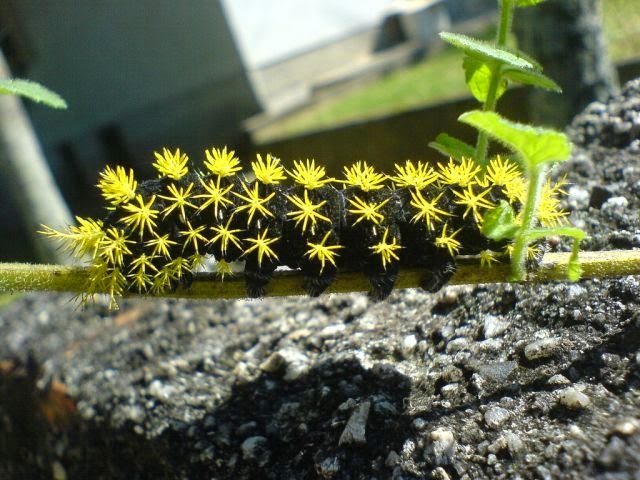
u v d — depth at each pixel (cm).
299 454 8
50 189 23
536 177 7
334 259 8
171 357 12
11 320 17
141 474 11
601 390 7
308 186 8
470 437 7
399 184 8
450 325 9
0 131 21
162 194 8
